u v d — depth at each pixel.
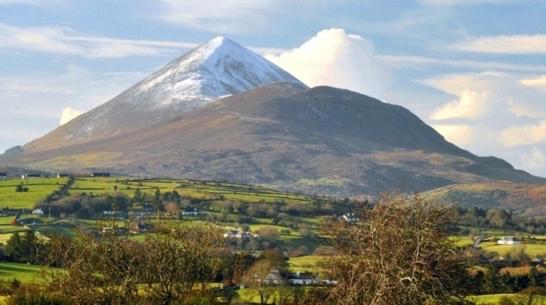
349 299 41.44
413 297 40.25
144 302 50.03
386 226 41.50
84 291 50.75
